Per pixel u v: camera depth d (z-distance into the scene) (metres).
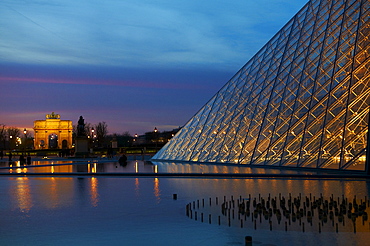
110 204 25.80
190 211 21.78
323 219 20.25
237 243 16.34
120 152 144.62
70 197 28.92
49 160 91.56
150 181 39.59
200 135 73.88
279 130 55.78
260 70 69.81
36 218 21.56
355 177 39.09
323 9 63.47
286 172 45.78
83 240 16.97
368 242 16.28
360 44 50.97
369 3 53.81
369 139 42.66
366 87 47.28
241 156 60.09
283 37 70.25
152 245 16.16
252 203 25.45
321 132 48.81
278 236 17.41
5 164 77.81
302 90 56.09
